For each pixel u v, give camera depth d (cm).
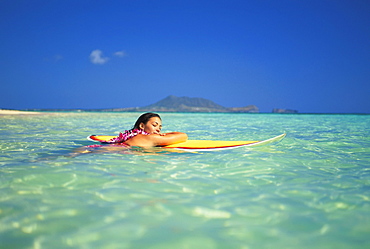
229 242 123
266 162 297
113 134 617
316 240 126
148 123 402
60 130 705
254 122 1258
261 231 134
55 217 147
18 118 1338
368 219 149
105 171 246
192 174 241
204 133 659
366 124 1069
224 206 165
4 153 341
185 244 121
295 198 181
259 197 182
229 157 324
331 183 218
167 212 155
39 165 267
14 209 157
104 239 124
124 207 161
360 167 278
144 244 121
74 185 203
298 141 479
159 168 262
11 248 116
